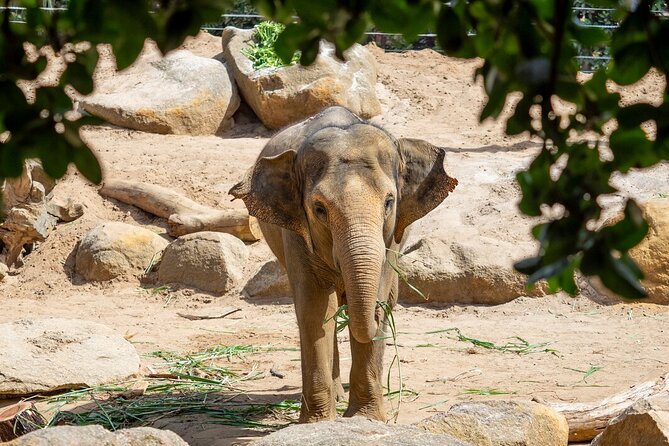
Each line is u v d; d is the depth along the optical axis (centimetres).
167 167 2023
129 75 2444
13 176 195
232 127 2414
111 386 1057
